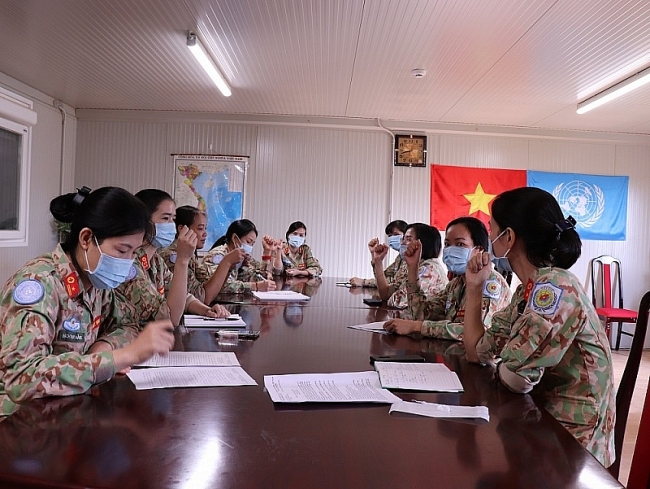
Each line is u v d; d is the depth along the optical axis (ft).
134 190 21.29
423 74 15.44
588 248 21.95
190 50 14.16
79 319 4.73
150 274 7.97
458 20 11.76
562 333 4.60
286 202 21.48
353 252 21.56
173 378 4.60
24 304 4.16
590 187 21.83
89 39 13.80
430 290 9.68
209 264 11.75
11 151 14.38
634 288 22.09
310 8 11.50
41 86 18.11
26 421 3.53
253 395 4.27
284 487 2.76
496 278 7.03
